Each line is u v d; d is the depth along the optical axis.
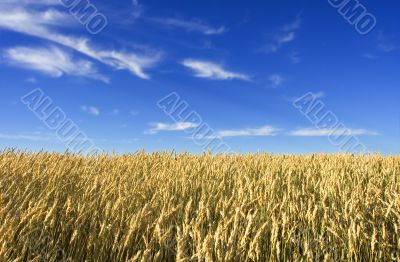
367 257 5.52
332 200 7.21
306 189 7.68
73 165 10.49
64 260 4.93
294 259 5.16
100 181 8.12
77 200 6.44
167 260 5.32
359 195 7.12
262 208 6.28
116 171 9.90
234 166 10.87
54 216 5.17
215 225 5.90
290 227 5.95
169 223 6.04
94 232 5.07
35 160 10.39
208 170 9.62
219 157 13.31
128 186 7.71
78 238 5.13
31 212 4.77
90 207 5.83
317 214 6.19
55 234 5.52
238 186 8.12
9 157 10.96
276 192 7.45
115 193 7.13
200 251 4.23
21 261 4.52
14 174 8.14
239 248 4.52
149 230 5.44
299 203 7.00
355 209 6.06
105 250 5.06
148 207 5.90
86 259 4.90
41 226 5.37
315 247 5.61
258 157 13.12
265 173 9.56
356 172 9.86
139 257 4.76
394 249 5.75
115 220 5.30
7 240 4.32
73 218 5.43
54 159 10.84
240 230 5.54
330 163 11.30
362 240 5.64
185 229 4.56
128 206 6.20
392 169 10.40
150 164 11.77
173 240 5.38
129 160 11.90
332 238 5.75
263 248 5.45
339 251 5.66
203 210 5.31
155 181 8.62
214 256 4.65
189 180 8.55
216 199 7.19
